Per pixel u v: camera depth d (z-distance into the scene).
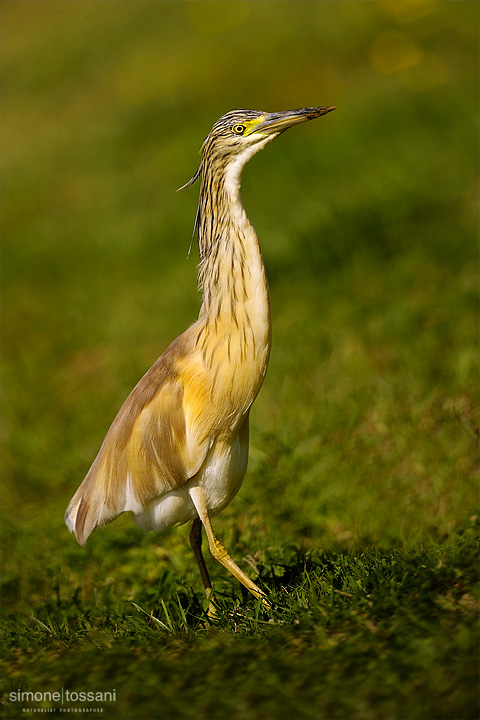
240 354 7.33
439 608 6.08
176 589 8.34
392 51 25.45
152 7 44.72
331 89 25.98
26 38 48.38
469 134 19.03
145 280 19.00
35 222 25.27
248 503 9.85
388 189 17.36
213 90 28.72
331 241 15.98
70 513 8.67
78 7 51.03
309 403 11.66
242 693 5.53
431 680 5.28
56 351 17.36
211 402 7.43
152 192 23.78
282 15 33.69
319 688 5.45
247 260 7.32
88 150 29.30
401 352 11.99
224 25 34.59
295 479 10.07
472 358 11.20
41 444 13.49
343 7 30.05
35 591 9.60
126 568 9.40
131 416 7.92
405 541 8.22
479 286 12.95
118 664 6.31
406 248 15.16
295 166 20.59
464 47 25.09
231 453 7.66
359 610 6.28
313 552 8.43
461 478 9.36
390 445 10.33
